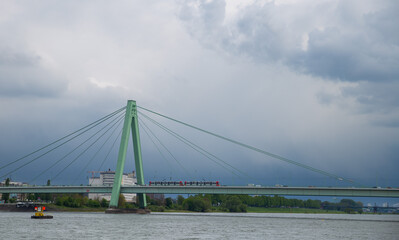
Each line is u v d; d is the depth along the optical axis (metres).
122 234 111.19
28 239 97.19
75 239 98.56
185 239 102.31
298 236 115.38
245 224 160.12
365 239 110.25
